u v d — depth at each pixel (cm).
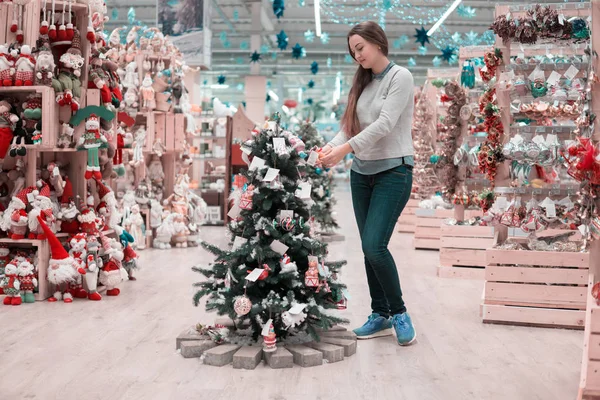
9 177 487
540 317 392
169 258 676
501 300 402
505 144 436
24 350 323
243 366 294
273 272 320
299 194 319
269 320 308
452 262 579
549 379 286
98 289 478
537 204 428
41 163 495
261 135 326
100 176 483
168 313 413
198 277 556
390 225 338
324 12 1628
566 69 434
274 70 2369
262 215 321
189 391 262
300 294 322
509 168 441
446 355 323
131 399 253
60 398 253
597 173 258
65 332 361
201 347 314
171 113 793
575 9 426
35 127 454
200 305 439
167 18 1258
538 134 444
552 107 425
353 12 1666
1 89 451
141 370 290
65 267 446
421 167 970
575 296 392
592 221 263
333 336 338
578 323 387
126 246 531
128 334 357
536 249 421
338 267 340
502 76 433
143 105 740
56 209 473
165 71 776
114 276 471
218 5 1689
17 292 443
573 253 395
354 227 1070
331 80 2786
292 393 262
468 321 405
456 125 625
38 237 457
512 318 396
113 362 303
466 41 1834
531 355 326
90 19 481
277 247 312
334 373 290
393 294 342
